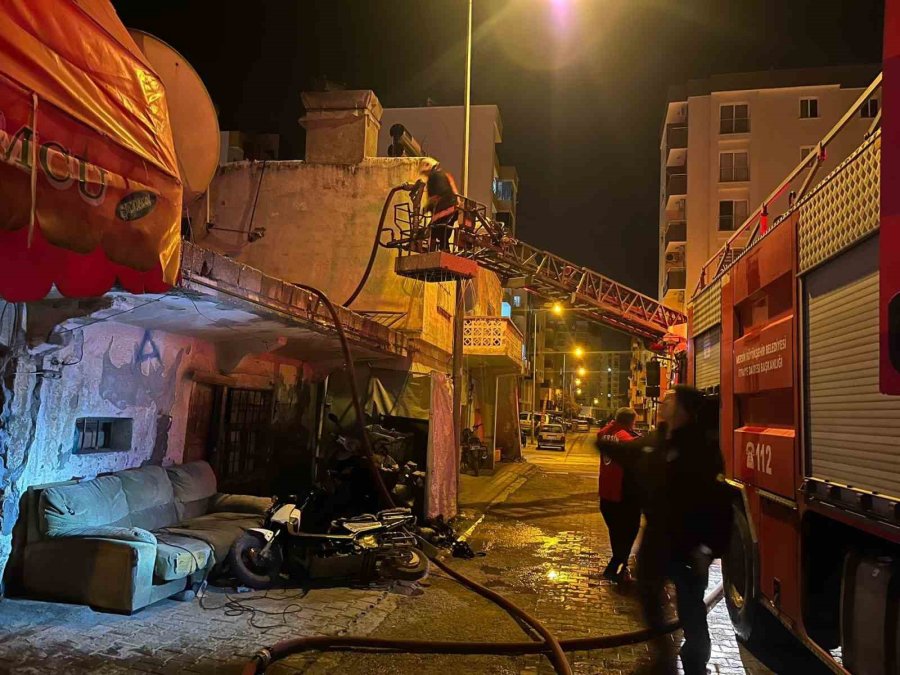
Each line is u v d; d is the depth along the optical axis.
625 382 101.88
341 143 14.00
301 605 5.86
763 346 4.96
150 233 3.87
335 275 13.66
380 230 11.88
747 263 5.48
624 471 7.19
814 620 3.99
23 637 4.62
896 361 2.59
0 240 2.99
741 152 43.16
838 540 3.87
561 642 5.11
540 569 7.80
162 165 4.02
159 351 7.14
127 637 4.81
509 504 13.12
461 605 6.20
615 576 7.34
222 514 7.20
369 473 8.83
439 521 9.27
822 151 4.32
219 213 14.31
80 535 5.32
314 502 8.35
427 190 11.74
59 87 3.33
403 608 6.00
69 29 3.48
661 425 4.88
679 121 47.31
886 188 2.67
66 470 5.82
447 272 9.96
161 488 6.68
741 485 5.45
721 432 6.24
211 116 6.91
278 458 10.01
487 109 43.69
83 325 5.79
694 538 4.47
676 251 46.12
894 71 2.66
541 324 56.72
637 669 4.79
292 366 10.51
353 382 8.00
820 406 3.90
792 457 4.26
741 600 5.32
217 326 7.22
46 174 3.20
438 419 10.02
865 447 3.32
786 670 4.85
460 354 11.39
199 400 8.01
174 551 5.54
